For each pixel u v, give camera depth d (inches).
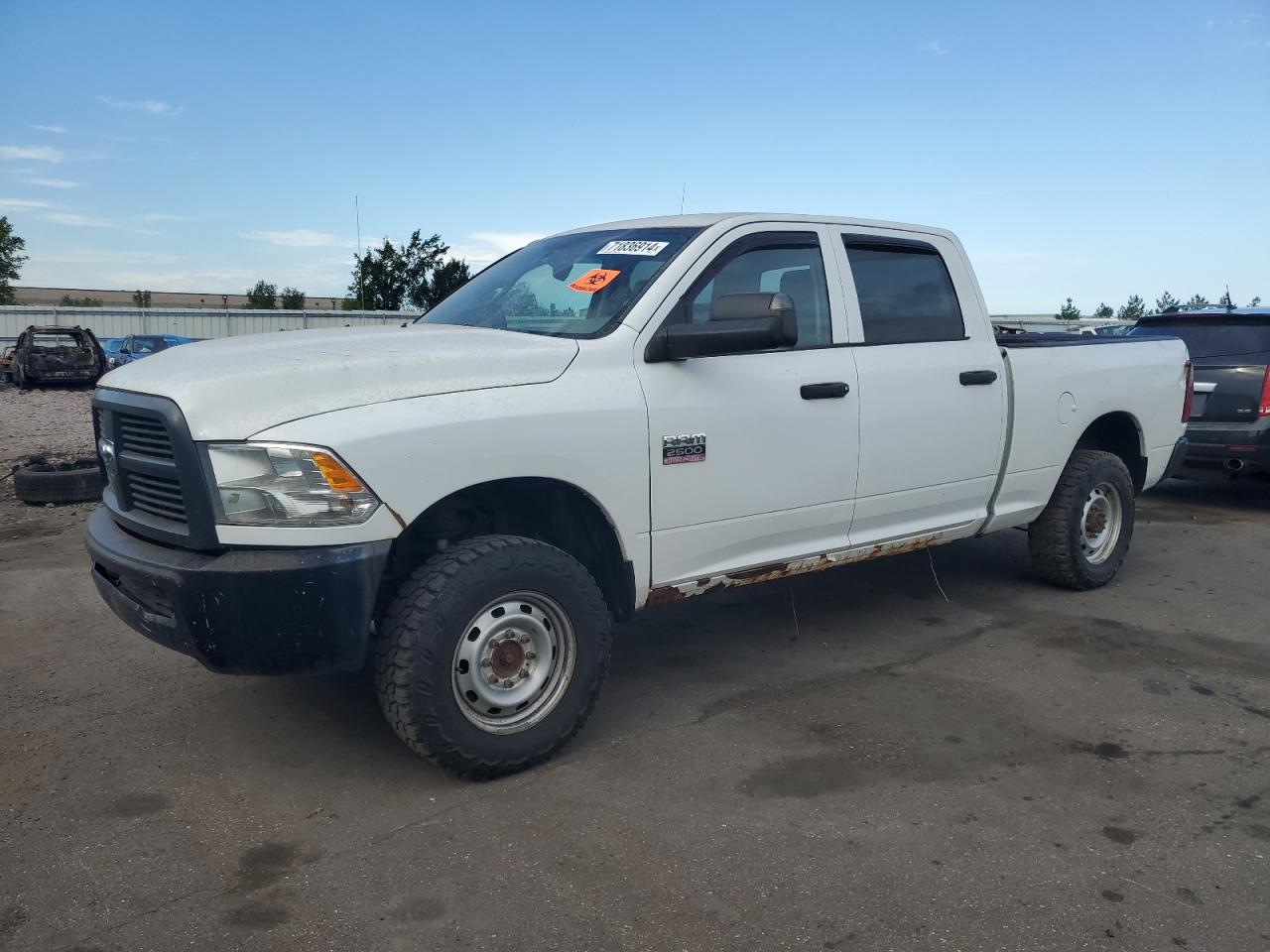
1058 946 107.3
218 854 125.0
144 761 150.9
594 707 159.6
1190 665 193.3
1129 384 242.1
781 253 179.5
